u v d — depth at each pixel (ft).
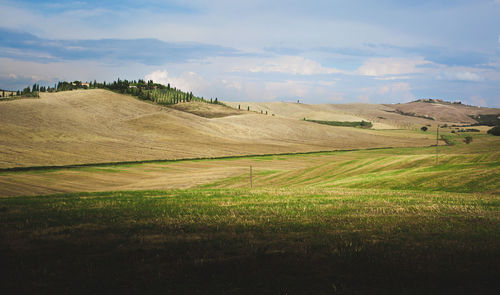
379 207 79.97
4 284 33.24
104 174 243.40
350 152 435.12
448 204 84.69
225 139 509.35
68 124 469.16
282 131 628.69
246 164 319.06
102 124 498.28
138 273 36.37
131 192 115.65
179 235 51.93
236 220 63.72
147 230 55.31
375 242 47.44
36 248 45.03
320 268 37.37
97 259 40.75
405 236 50.72
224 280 34.32
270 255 41.52
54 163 277.44
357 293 31.17
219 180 211.61
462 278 34.19
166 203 87.71
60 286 33.04
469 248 43.83
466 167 154.51
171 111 645.51
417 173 151.33
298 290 31.91
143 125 520.42
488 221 61.93
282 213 71.87
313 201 92.38
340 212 73.05
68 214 68.85
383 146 514.27
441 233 52.39
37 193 174.29
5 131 387.14
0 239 48.91
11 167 248.73
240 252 43.27
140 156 341.41
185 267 37.68
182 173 257.34
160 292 31.68
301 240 48.96
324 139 593.01
